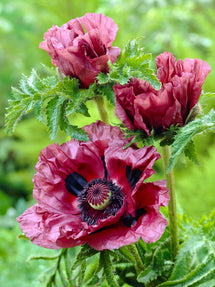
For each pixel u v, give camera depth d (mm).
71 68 541
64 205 578
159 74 541
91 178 599
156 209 521
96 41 538
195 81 544
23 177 1970
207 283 583
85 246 542
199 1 1729
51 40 541
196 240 602
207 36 1502
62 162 585
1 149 2107
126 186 579
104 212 576
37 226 557
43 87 555
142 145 585
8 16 2242
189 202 1261
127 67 520
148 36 1468
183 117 546
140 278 586
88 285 650
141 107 532
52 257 635
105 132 576
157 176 989
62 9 1512
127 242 519
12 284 1020
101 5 1437
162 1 1661
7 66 2158
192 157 546
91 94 539
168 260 630
